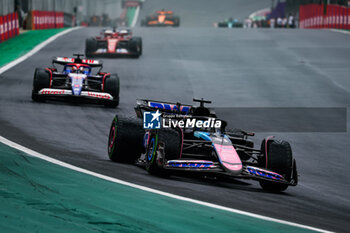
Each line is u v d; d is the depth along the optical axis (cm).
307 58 12181
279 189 3212
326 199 3170
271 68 10900
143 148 3516
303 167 4353
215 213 2208
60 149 3769
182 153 3175
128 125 3516
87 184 2472
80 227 1762
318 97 8256
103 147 4219
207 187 2933
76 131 4850
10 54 11319
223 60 11794
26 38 13875
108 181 2633
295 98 8144
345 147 5350
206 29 17700
